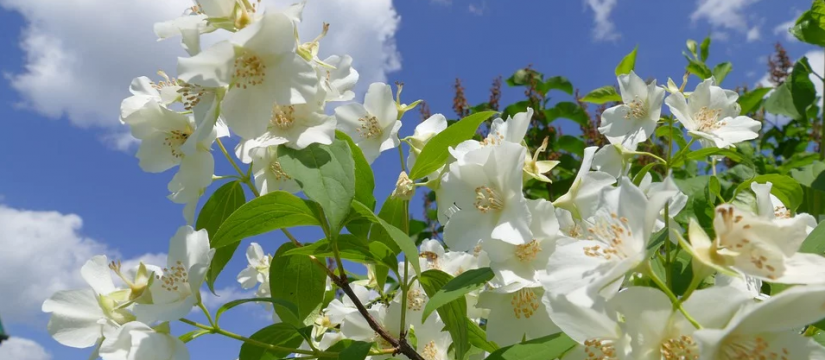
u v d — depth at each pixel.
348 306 0.30
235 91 0.20
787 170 0.40
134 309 0.21
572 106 0.50
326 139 0.21
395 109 0.28
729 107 0.31
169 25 0.20
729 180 0.40
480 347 0.24
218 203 0.25
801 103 0.40
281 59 0.20
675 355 0.14
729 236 0.14
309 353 0.22
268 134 0.21
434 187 0.24
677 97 0.31
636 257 0.15
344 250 0.23
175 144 0.24
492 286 0.23
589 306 0.14
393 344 0.23
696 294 0.14
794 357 0.13
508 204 0.21
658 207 0.15
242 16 0.20
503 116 0.49
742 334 0.13
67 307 0.21
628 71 0.35
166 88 0.21
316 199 0.20
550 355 0.16
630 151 0.30
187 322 0.21
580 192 0.22
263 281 0.37
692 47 0.45
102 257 0.22
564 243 0.17
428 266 0.29
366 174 0.24
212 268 0.24
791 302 0.12
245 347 0.23
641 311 0.14
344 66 0.24
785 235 0.14
